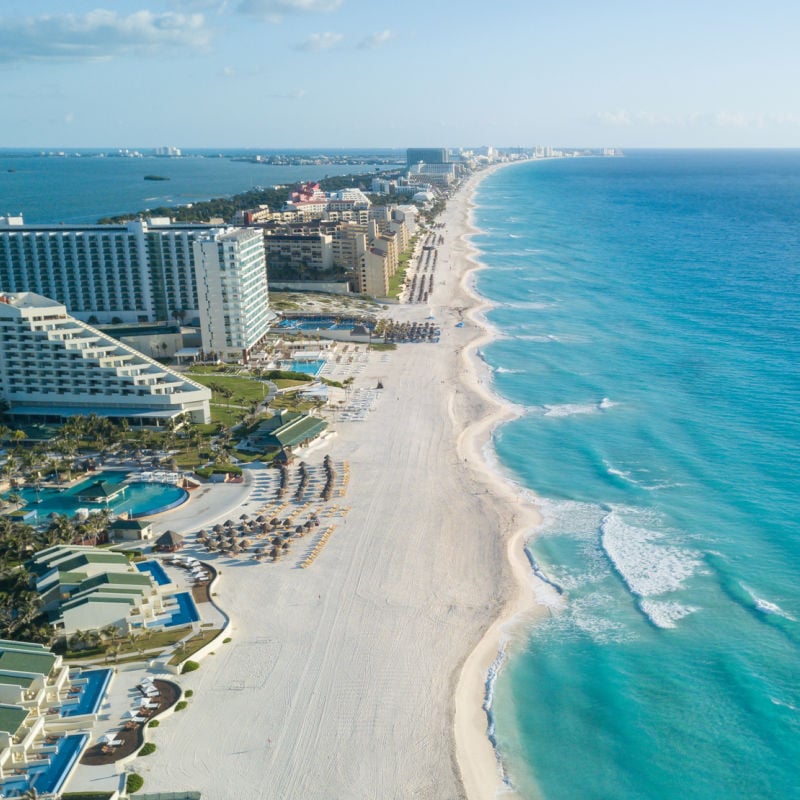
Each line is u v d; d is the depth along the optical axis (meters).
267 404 183.50
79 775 75.19
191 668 92.25
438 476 147.88
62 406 171.62
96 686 88.00
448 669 94.06
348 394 196.75
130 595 100.19
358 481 145.75
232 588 109.88
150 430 164.62
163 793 74.19
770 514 128.38
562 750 82.50
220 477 146.62
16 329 168.62
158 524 128.88
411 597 108.31
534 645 98.75
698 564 114.81
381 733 83.62
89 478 146.38
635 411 179.25
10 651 87.31
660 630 100.81
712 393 189.00
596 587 110.69
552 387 199.12
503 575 114.06
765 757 80.81
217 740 81.62
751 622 101.56
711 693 89.81
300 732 83.19
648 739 83.69
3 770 75.06
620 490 139.75
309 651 96.50
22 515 129.25
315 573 113.94
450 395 195.38
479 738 83.94
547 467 151.00
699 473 144.88
